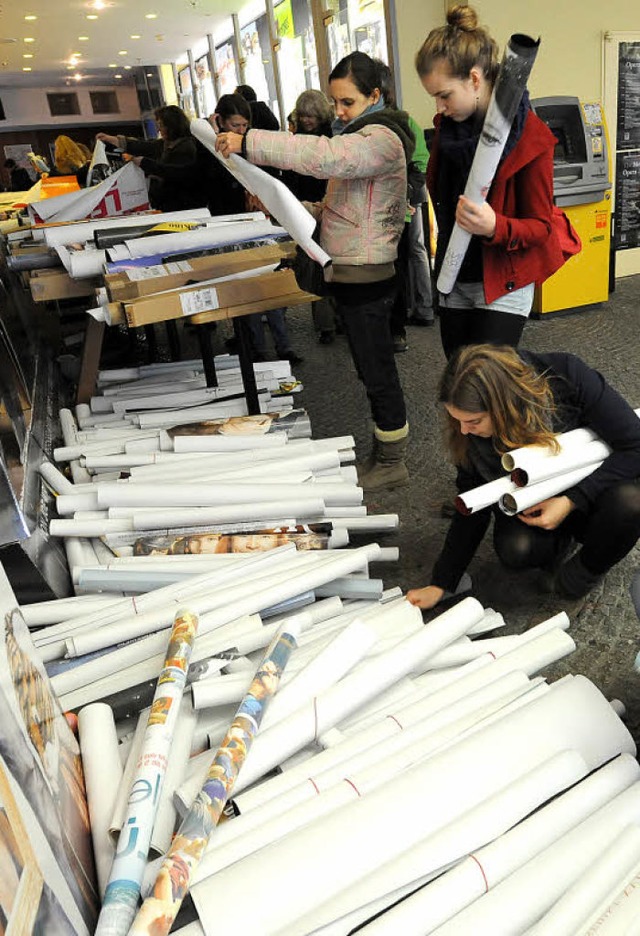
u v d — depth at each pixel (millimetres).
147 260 2330
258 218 2883
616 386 3574
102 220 3062
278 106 9469
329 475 2191
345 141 2170
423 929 826
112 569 1641
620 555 1779
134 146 4539
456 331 2307
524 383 1565
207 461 2197
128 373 3133
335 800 986
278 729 1096
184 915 892
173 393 2842
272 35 9047
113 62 14203
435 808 958
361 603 1622
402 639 1401
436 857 891
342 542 1854
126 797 958
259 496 1926
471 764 1017
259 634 1329
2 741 702
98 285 2592
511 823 949
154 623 1382
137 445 2348
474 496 1547
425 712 1194
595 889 817
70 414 2777
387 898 866
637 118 5977
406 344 4770
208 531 1844
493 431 1627
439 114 2061
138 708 1226
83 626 1451
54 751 908
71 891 766
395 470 2746
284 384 2924
